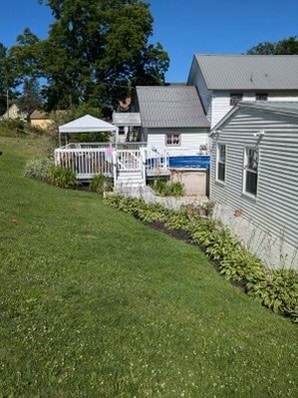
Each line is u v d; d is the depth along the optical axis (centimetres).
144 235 833
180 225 918
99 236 779
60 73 3491
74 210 1007
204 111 2458
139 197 1214
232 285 613
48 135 3328
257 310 527
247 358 385
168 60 3762
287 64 2525
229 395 326
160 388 323
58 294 472
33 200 1043
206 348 393
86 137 2392
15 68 3688
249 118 1041
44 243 677
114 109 3875
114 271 588
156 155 1706
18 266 552
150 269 629
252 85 2319
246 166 1085
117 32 3394
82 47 3591
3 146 2473
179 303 509
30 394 298
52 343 362
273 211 923
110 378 327
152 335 403
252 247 832
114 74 3716
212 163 1397
